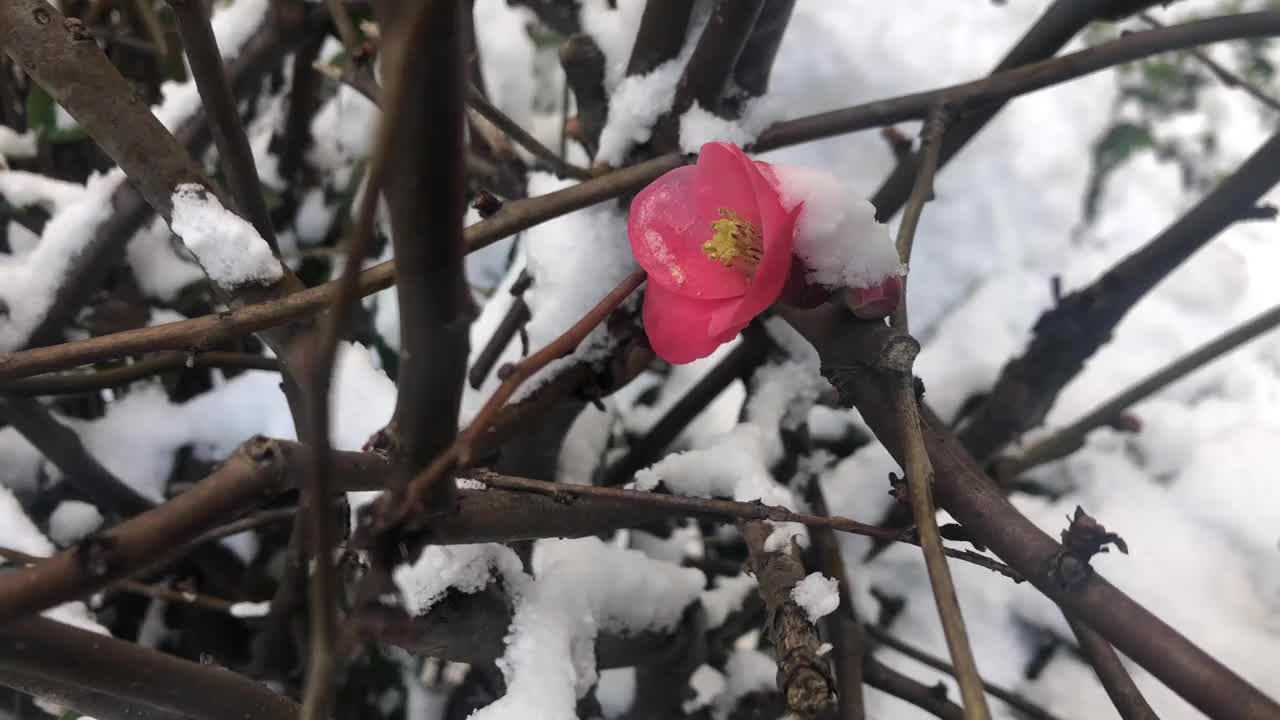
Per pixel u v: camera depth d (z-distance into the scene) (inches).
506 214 6.1
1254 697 4.1
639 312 6.6
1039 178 11.9
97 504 9.6
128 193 8.1
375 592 4.2
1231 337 8.9
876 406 5.2
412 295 3.4
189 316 10.3
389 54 2.7
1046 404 9.6
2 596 3.5
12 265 8.6
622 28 7.9
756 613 9.4
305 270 11.3
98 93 5.5
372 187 2.7
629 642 7.8
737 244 5.6
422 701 9.9
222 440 9.8
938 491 5.0
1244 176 8.0
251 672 9.4
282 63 10.9
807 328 5.5
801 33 11.1
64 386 8.2
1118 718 9.3
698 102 7.2
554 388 6.6
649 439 10.1
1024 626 10.1
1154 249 8.5
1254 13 7.1
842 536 10.5
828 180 5.3
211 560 10.1
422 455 4.1
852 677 7.9
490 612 6.3
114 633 10.1
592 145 8.6
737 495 6.6
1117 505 10.6
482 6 12.0
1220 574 10.0
